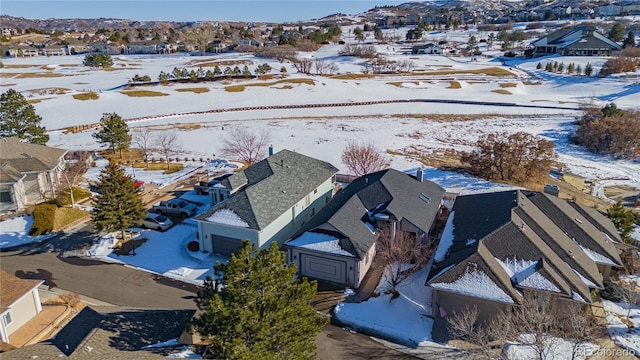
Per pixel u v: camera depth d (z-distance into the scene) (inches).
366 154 1670.8
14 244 1165.1
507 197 1059.3
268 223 1067.9
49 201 1392.7
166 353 615.2
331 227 987.9
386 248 989.8
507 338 736.3
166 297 930.7
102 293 943.7
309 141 2220.7
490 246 880.9
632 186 1717.5
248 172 1299.2
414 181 1266.0
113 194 1098.7
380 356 748.6
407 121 2696.9
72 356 573.6
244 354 527.5
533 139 1790.1
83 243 1168.8
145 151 1910.7
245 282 598.2
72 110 2822.3
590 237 975.0
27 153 1497.3
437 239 1149.7
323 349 767.1
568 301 780.6
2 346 696.4
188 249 1130.0
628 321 816.3
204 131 2416.3
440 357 743.1
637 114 2410.2
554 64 4367.6
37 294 853.2
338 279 975.6
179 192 1545.3
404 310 874.8
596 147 2149.4
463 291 796.6
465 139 2304.4
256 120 2687.0
